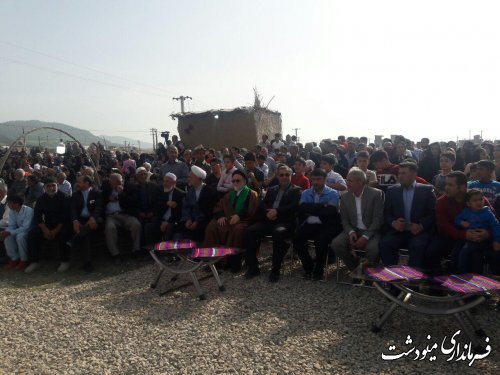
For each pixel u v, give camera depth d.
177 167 9.52
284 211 6.28
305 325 4.63
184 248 5.88
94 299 5.78
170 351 4.15
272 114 20.05
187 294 5.78
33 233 7.59
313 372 3.69
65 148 18.28
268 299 5.44
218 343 4.29
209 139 18.56
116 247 7.80
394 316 4.79
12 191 10.52
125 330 4.71
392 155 10.12
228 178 8.30
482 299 3.93
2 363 4.09
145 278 6.59
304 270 6.61
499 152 7.24
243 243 6.52
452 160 6.82
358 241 5.64
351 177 5.81
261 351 4.09
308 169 9.23
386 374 3.62
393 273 4.41
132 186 8.14
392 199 5.66
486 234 4.80
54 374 3.86
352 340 4.25
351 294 5.51
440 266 5.39
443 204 5.19
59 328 4.87
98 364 4.00
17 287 6.63
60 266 7.55
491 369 3.66
